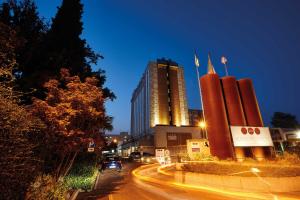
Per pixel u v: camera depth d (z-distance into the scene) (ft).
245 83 86.43
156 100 282.15
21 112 19.97
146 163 144.46
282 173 44.39
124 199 38.93
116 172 94.27
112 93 73.67
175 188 48.91
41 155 37.40
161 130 233.96
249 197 36.11
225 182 45.27
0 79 32.27
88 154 77.25
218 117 74.64
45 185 29.09
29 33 53.11
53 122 36.52
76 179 50.78
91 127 45.96
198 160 68.85
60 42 64.54
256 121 81.25
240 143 70.18
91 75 69.41
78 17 69.82
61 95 40.88
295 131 150.71
